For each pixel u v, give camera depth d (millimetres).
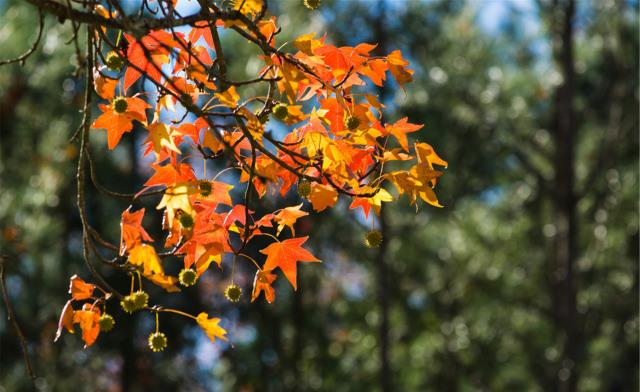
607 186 10734
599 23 10070
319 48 2145
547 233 10547
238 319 11734
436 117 9594
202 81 2047
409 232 10578
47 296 7984
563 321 9031
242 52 8469
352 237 10703
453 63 9672
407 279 11445
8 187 7668
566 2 8922
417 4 9508
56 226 7445
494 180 10953
